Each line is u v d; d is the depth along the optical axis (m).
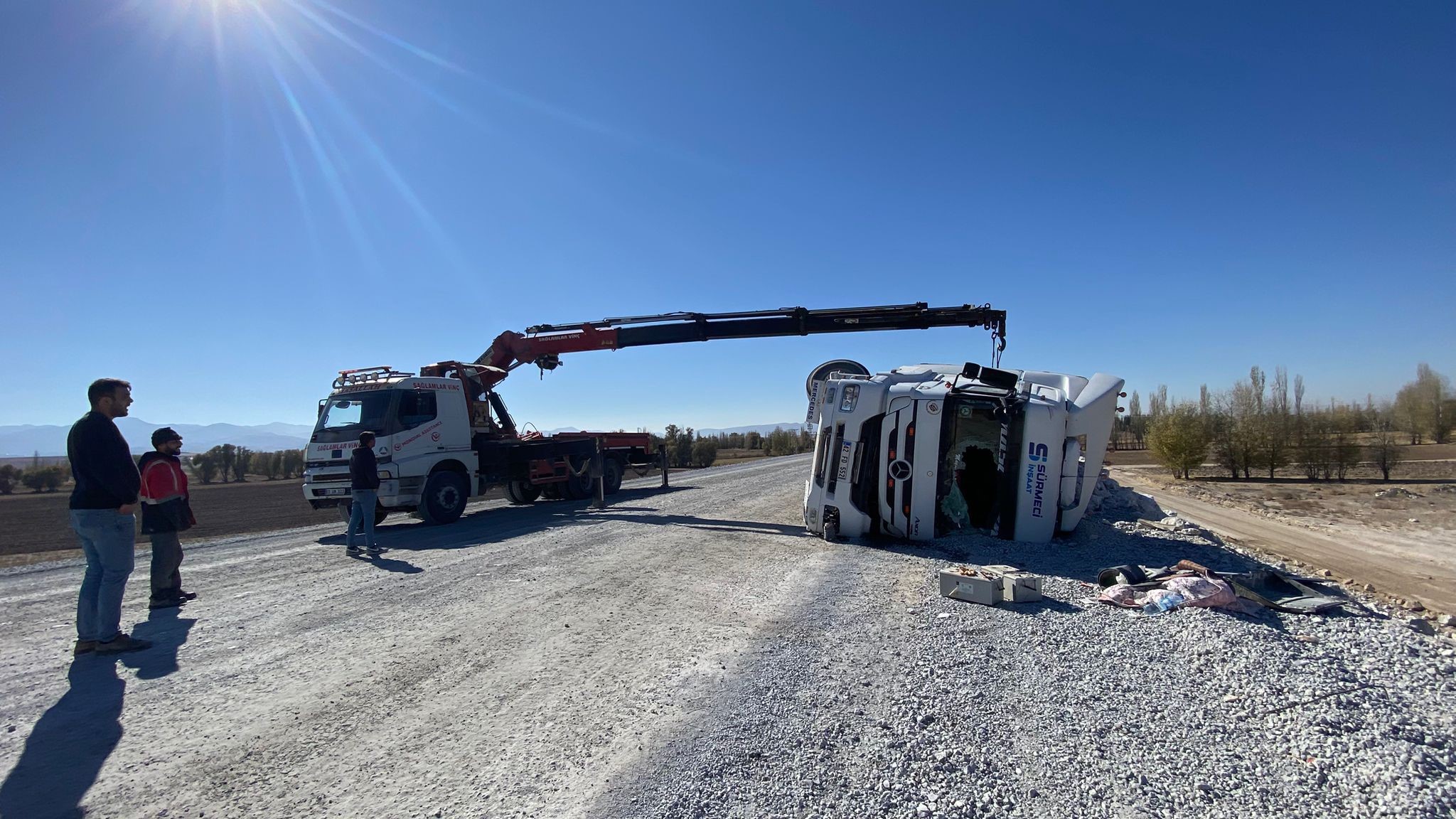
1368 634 5.15
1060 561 8.20
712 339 14.98
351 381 14.29
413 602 6.87
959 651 4.91
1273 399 50.69
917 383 10.17
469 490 14.37
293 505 23.28
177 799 3.21
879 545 9.73
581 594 7.07
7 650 5.56
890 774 3.22
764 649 5.15
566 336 15.90
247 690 4.58
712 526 12.27
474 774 3.38
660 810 2.98
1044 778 3.16
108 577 5.39
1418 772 3.08
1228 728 3.60
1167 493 31.31
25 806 3.15
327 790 3.27
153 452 6.96
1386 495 30.19
